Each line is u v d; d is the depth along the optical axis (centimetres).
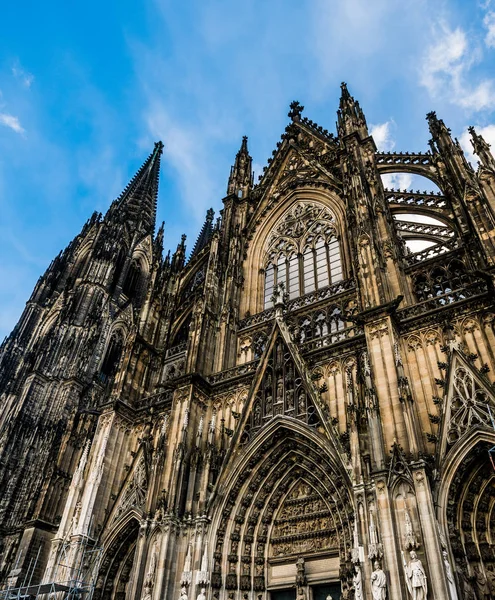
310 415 3672
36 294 12650
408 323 3609
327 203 5722
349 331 4025
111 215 14375
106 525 4219
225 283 5462
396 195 4975
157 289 6319
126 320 12256
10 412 9419
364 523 2828
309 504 3625
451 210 4466
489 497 2859
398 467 2820
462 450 2861
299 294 5212
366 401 3195
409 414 3014
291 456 3762
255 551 3562
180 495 3656
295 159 6512
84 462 4572
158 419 4806
